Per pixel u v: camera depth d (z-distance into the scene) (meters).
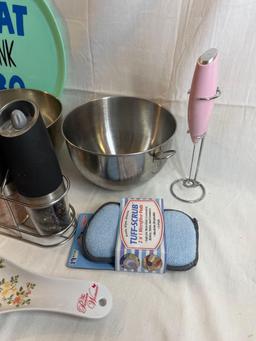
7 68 0.58
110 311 0.37
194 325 0.36
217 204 0.52
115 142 0.60
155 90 0.56
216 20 0.46
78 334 0.36
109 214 0.46
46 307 0.37
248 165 0.56
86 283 0.39
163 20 0.49
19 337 0.35
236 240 0.46
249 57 0.48
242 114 0.53
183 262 0.41
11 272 0.42
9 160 0.38
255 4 0.43
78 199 0.53
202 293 0.39
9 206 0.45
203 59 0.41
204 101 0.44
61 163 0.60
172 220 0.45
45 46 0.54
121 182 0.49
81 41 0.54
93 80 0.58
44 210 0.43
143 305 0.38
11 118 0.37
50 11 0.50
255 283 0.41
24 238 0.47
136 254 0.40
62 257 0.44
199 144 0.57
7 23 0.53
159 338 0.35
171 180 0.57
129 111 0.58
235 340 0.35
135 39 0.52
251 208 0.52
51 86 0.58
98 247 0.42
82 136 0.58
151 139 0.58
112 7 0.50
